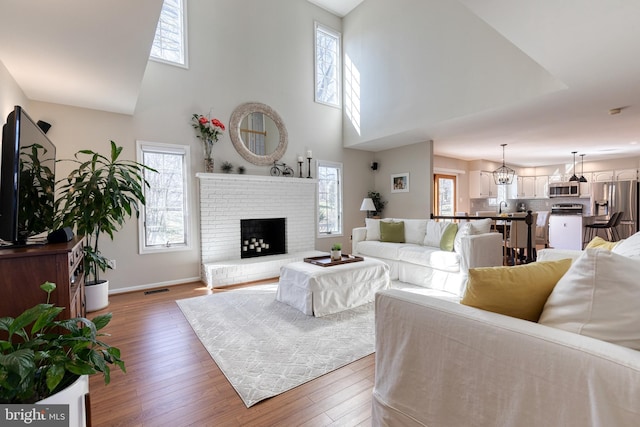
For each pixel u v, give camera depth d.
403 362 1.31
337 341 2.53
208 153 4.69
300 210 5.64
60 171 3.67
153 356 2.31
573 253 2.26
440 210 7.80
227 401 1.78
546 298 1.18
